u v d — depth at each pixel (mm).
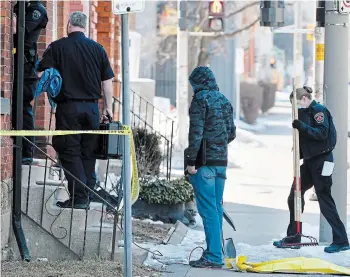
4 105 20578
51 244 21625
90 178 22656
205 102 20969
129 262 16484
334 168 26062
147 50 102562
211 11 51906
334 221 24047
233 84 91125
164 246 23906
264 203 35656
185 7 57219
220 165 21219
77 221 21562
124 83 16422
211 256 21422
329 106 26078
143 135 33812
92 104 22109
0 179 20062
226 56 90500
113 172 32594
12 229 21109
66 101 21922
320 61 37812
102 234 21422
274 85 121062
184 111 56844
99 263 20500
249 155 59656
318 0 27000
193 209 29719
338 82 25984
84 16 22359
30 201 21672
